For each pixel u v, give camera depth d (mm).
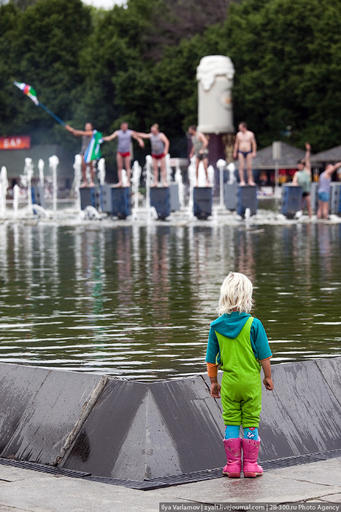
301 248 30797
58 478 8273
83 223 47688
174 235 38000
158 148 48031
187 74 108750
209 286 20641
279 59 98312
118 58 111500
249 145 47906
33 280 22391
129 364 12398
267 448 9258
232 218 50438
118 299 18766
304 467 8648
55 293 19891
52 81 117812
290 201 48250
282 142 99000
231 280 8562
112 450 8781
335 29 94625
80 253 29891
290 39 97312
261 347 8500
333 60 94125
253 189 48281
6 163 122938
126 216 49969
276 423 9492
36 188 55219
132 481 8453
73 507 7359
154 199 48125
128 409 8953
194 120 104375
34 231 42188
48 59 118625
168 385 9117
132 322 15859
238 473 8367
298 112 99812
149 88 110000
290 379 9930
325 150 97812
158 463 8562
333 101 95438
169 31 115500
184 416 8977
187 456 8734
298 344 13625
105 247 32250
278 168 99875
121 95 110188
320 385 10078
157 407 8883
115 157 111188
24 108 118750
